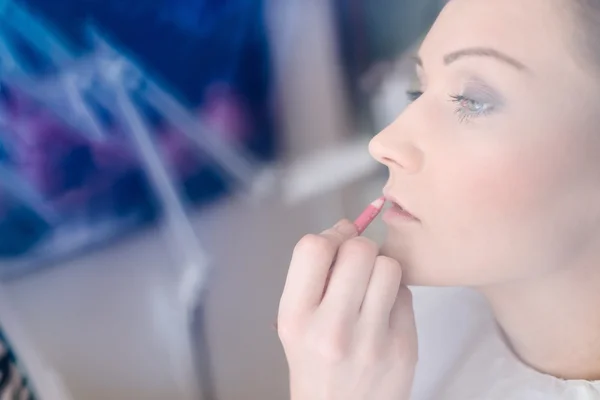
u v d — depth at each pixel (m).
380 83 1.04
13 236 0.77
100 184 0.83
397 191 0.56
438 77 0.55
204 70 0.91
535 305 0.57
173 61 0.87
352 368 0.54
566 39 0.49
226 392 1.05
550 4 0.49
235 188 0.99
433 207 0.54
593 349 0.58
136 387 0.93
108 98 0.82
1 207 0.76
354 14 1.02
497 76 0.51
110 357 0.89
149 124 0.87
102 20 0.79
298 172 1.07
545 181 0.50
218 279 1.00
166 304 0.94
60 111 0.78
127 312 0.90
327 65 1.05
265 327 1.10
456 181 0.52
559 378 0.59
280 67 1.00
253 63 0.97
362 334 0.55
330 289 0.55
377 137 0.56
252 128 0.99
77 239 0.83
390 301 0.55
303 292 0.55
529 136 0.50
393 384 0.56
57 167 0.79
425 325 0.71
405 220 0.56
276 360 1.14
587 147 0.50
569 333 0.57
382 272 0.55
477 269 0.54
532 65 0.50
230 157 0.97
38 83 0.76
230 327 1.04
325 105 1.07
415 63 0.61
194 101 0.91
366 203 1.17
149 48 0.84
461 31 0.53
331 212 1.14
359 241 0.56
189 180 0.93
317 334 0.54
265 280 1.08
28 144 0.76
